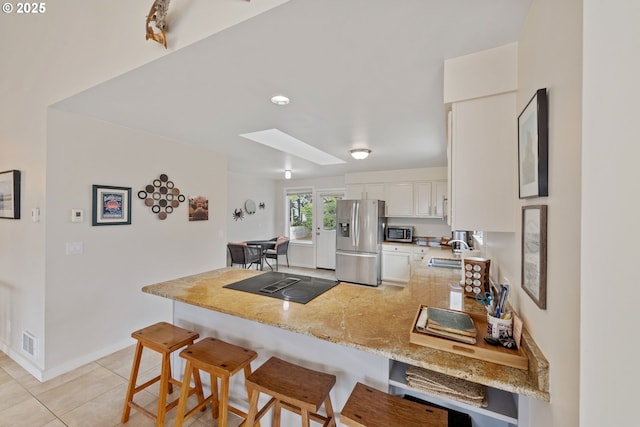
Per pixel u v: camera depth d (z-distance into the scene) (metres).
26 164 2.25
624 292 0.58
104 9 1.62
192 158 3.29
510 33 1.16
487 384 0.93
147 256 2.82
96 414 1.81
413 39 1.21
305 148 3.90
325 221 6.32
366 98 1.87
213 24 1.19
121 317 2.61
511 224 1.23
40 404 1.90
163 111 2.15
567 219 0.71
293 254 6.68
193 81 1.63
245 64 1.44
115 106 2.05
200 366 1.47
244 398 1.81
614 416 0.59
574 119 0.67
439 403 1.34
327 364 1.50
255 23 1.12
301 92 1.78
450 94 1.35
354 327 1.34
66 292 2.23
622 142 0.58
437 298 1.82
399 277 4.94
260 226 6.40
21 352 2.35
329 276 5.70
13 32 2.31
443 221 5.10
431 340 1.14
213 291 1.88
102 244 2.46
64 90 1.90
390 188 5.14
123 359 2.45
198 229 3.37
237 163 4.50
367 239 4.95
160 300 2.95
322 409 1.52
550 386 0.83
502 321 1.10
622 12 0.58
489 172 1.27
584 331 0.62
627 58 0.57
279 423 1.42
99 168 2.41
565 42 0.73
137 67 1.48
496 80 1.25
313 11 1.04
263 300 1.71
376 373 1.36
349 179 5.47
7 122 2.43
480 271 1.81
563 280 0.73
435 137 2.81
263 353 1.70
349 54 1.34
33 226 2.20
